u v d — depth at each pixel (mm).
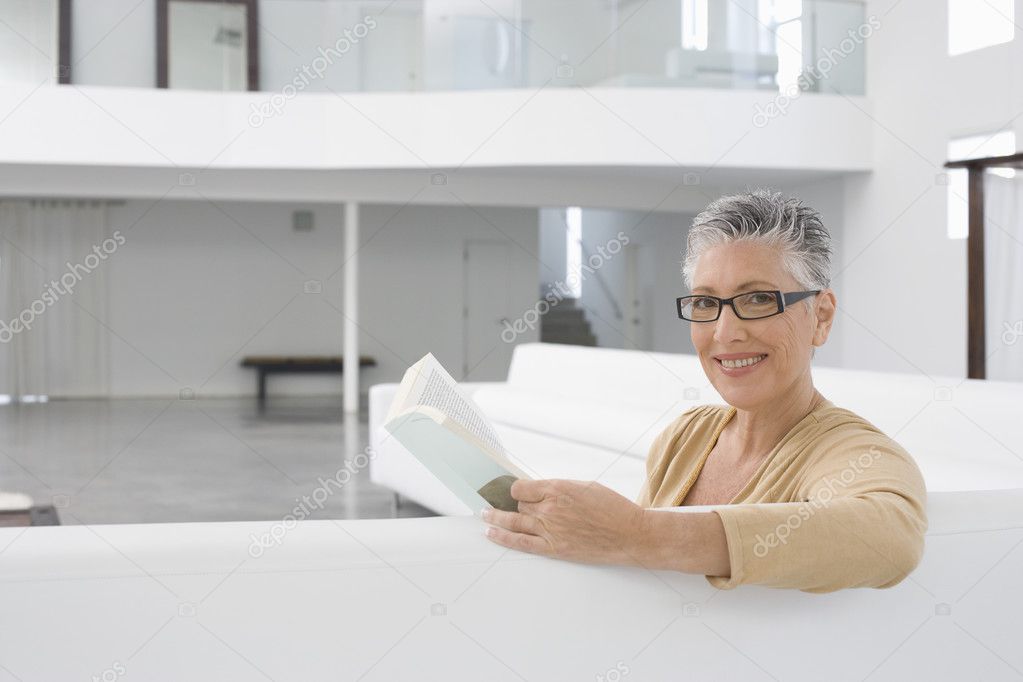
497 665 906
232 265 13398
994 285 6961
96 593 829
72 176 9820
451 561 892
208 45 9195
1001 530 1066
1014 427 2395
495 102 9203
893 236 9695
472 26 9219
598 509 889
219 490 5762
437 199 10602
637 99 9109
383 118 9320
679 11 9133
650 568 904
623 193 11055
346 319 10953
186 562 849
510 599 906
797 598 979
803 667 987
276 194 10195
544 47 9156
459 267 14000
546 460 3713
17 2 8836
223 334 13406
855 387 2920
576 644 922
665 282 14102
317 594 867
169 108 9117
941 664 1047
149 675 840
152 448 7730
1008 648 1078
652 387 4180
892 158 9633
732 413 1314
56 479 6129
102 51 9008
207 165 9227
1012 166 6215
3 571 817
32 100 8898
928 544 1034
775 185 11273
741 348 1120
